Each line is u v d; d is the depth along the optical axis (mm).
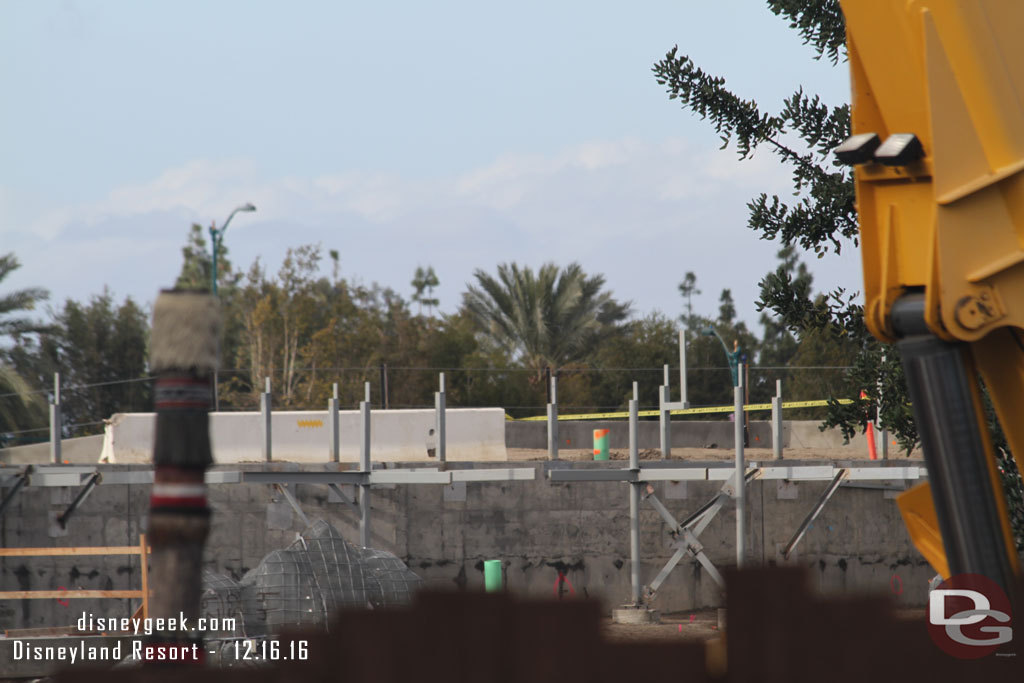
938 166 18078
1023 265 17953
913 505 21234
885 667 15234
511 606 14820
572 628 14766
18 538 65188
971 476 18156
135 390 193500
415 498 68125
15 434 134875
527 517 68938
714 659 15172
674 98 42219
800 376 179750
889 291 18969
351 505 64688
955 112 18172
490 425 73438
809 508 71500
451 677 14664
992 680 15758
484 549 68438
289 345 177750
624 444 97625
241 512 67000
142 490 66812
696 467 67500
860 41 19234
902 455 75250
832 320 40719
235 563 66500
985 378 19203
